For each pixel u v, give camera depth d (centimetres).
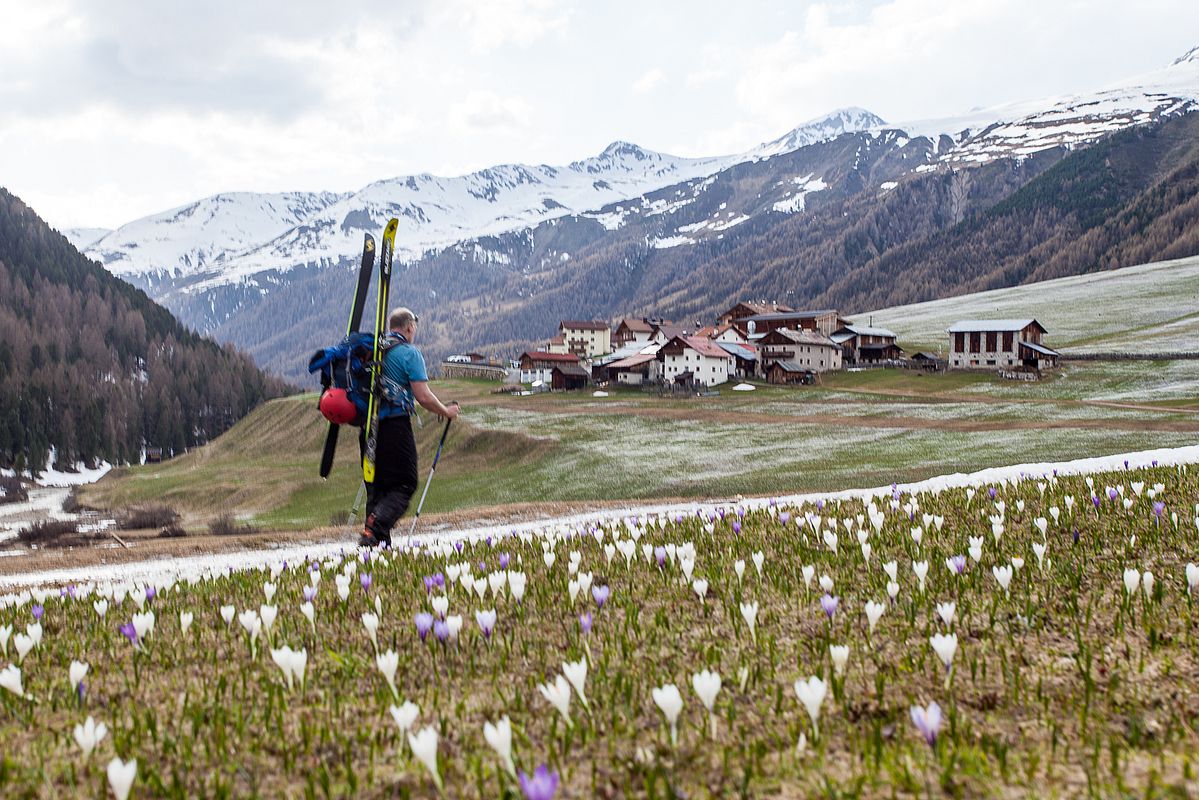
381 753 386
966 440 7356
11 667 461
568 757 376
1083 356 12131
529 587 763
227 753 384
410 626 639
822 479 6203
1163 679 460
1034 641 539
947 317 19175
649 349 15938
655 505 2970
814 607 645
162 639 630
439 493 7838
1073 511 1035
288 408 14575
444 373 19362
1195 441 6288
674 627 605
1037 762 350
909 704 434
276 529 6338
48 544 5172
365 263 1230
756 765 360
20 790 342
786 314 16300
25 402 19025
